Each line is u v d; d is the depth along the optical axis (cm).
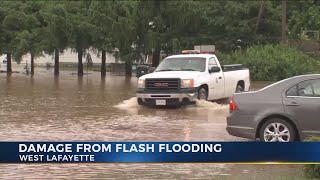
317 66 3162
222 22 3738
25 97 2022
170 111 1563
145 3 3684
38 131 1136
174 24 3706
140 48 3797
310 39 3772
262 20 3841
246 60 3191
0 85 2778
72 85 2841
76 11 4166
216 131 1146
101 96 2089
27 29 4222
